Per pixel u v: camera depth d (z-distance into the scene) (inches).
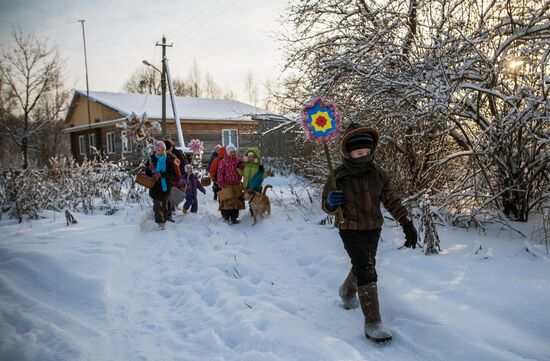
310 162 339.0
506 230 209.5
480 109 235.9
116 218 303.0
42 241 226.8
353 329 131.1
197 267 201.5
